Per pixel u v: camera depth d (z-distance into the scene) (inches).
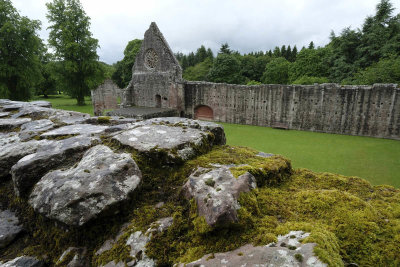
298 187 98.3
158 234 75.4
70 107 1472.7
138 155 109.2
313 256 52.8
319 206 78.1
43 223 87.9
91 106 1517.0
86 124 168.6
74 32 1300.4
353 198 81.0
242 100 945.5
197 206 75.6
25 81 1143.0
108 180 85.0
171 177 103.0
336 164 474.6
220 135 149.9
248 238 65.4
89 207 77.9
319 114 799.7
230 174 86.9
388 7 1232.8
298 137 729.0
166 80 1038.4
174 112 1032.2
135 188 89.8
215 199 72.8
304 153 553.0
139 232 77.1
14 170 99.0
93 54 1390.3
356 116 739.4
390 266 58.2
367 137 726.5
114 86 1416.1
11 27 1030.4
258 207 77.4
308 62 1622.8
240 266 55.1
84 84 1450.5
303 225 66.6
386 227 68.3
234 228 67.8
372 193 91.5
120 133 132.7
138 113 914.1
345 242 64.5
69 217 76.5
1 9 1026.7
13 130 173.3
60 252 81.2
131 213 86.5
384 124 701.9
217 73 1796.3
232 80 1775.3
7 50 1069.1
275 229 66.7
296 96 829.2
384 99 689.6
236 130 842.8
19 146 124.0
